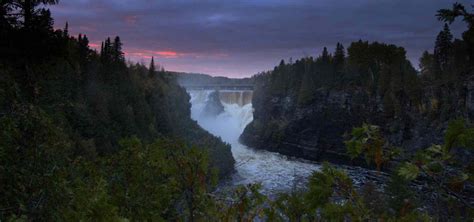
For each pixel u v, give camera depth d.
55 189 4.41
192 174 4.23
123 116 47.44
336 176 2.70
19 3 19.66
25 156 4.61
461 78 64.00
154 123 58.84
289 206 4.25
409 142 69.94
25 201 4.26
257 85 120.75
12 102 5.12
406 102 73.38
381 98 78.25
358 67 89.69
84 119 34.88
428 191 2.27
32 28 19.98
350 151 2.59
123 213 5.04
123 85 59.88
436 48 71.56
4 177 4.26
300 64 102.44
